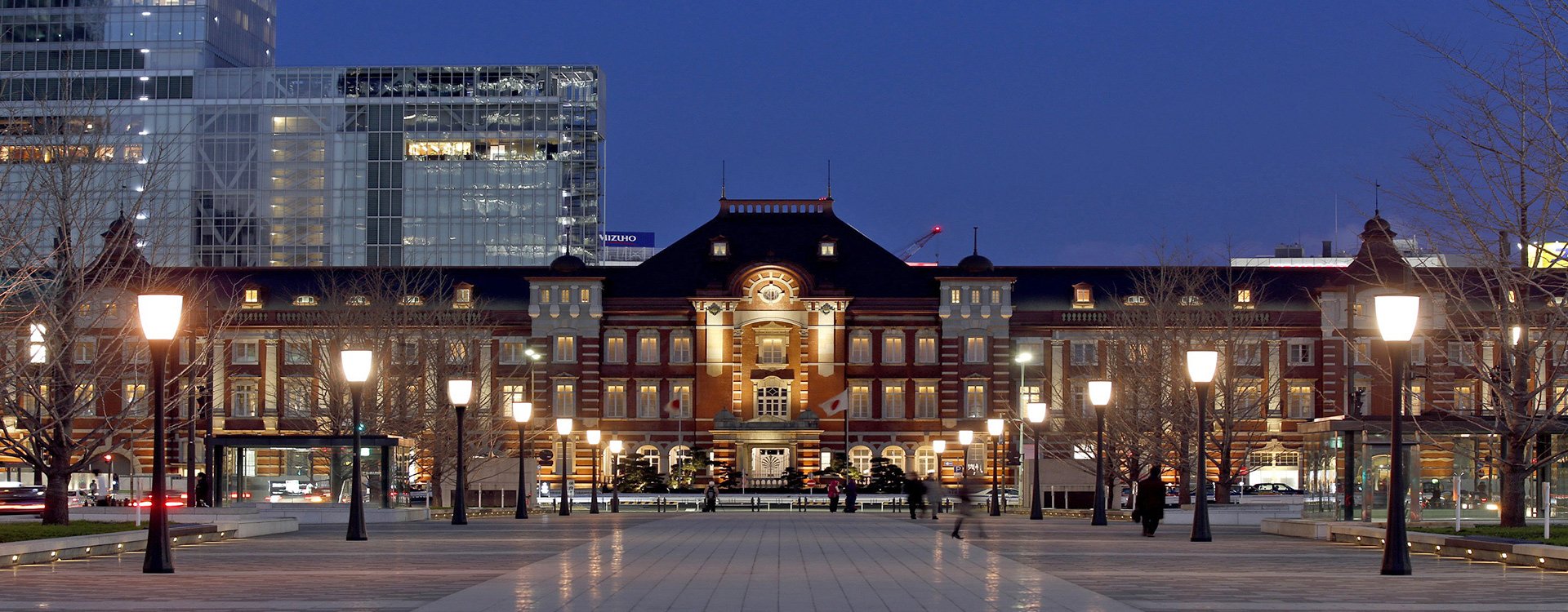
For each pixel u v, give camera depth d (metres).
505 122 179.75
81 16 173.62
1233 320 91.06
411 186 178.38
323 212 177.12
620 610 24.91
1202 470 47.78
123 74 175.12
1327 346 114.50
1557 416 44.97
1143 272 103.81
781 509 96.38
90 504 75.06
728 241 119.50
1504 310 44.59
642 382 116.75
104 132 70.25
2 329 44.19
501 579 31.09
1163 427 77.62
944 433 116.31
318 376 98.50
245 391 114.75
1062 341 116.62
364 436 64.94
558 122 179.62
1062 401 100.88
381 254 177.12
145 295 32.94
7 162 52.22
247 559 37.34
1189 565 35.72
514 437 115.75
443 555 39.16
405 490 72.12
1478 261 43.06
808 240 120.69
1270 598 26.94
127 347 55.41
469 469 89.31
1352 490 49.53
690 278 118.50
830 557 38.56
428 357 95.75
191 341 75.12
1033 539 48.94
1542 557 34.53
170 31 175.75
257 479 64.69
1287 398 115.06
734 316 116.75
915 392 116.94
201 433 114.19
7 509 68.12
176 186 174.50
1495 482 50.53
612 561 36.97
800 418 114.69
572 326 116.44
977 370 116.44
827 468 115.69
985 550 42.25
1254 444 114.19
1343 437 49.94
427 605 25.61
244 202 176.25
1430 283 69.06
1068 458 100.31
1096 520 61.47
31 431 45.53
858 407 116.81
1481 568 34.50
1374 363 61.06
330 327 93.50
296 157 177.38
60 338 47.12
